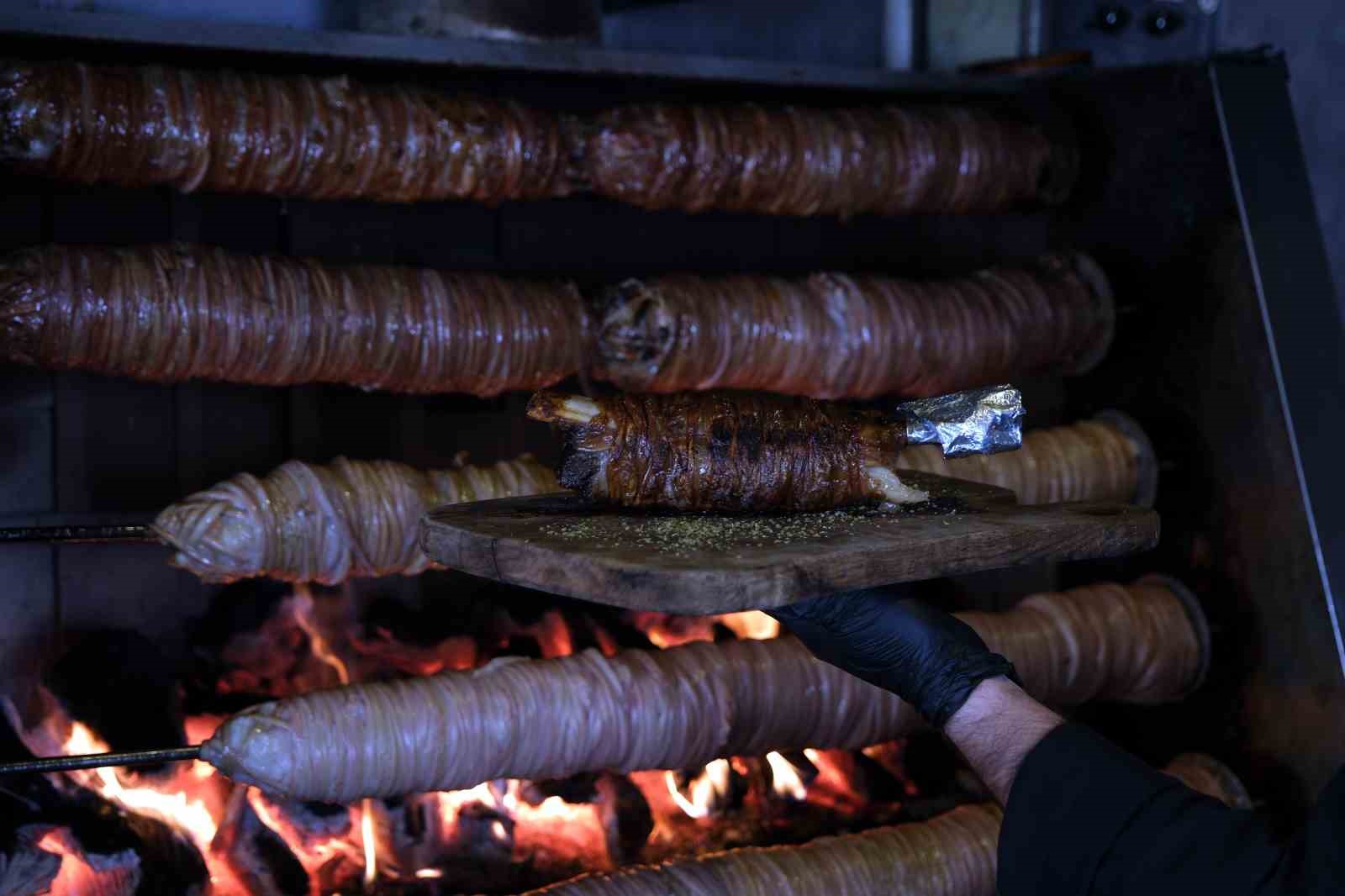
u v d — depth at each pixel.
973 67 3.73
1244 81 3.34
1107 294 3.46
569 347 3.00
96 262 2.53
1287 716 3.17
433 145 2.80
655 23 3.91
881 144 3.27
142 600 3.08
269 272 2.69
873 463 1.99
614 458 1.92
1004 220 3.88
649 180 3.01
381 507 2.64
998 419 2.00
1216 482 3.32
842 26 4.09
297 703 2.38
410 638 3.14
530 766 2.53
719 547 1.65
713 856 2.64
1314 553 3.07
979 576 3.96
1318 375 3.18
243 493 2.52
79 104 2.47
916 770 3.33
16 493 2.94
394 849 2.81
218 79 2.66
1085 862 1.53
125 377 2.81
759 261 3.75
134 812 2.71
